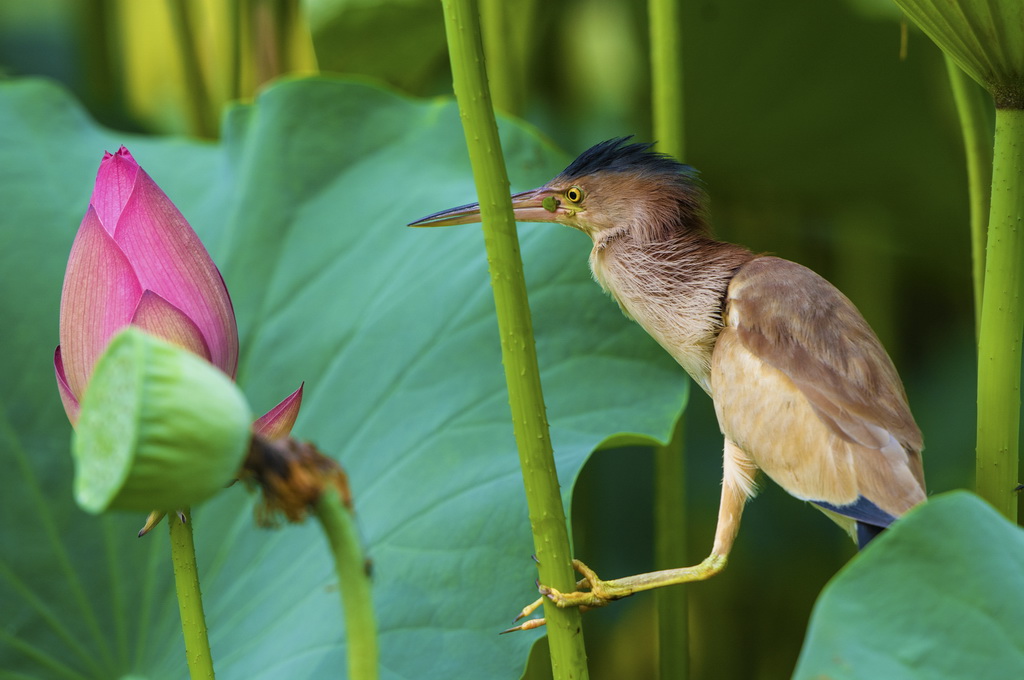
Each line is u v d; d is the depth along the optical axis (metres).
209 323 5.40
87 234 5.39
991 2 5.41
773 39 5.81
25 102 5.70
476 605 5.50
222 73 5.84
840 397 5.49
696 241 5.57
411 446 5.55
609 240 5.58
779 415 5.50
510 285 5.40
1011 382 5.44
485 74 5.40
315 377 5.60
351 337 5.60
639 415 5.55
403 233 5.63
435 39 5.81
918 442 5.49
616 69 6.07
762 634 5.82
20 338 5.61
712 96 5.85
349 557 5.32
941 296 5.86
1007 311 5.44
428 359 5.58
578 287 5.59
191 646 5.40
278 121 5.66
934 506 5.37
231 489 5.58
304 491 5.32
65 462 5.59
